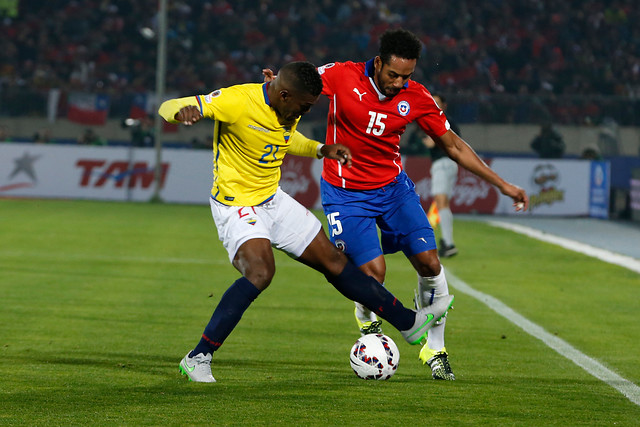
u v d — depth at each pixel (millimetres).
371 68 19188
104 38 112000
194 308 28062
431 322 18109
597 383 18156
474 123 93250
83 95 93500
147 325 24719
